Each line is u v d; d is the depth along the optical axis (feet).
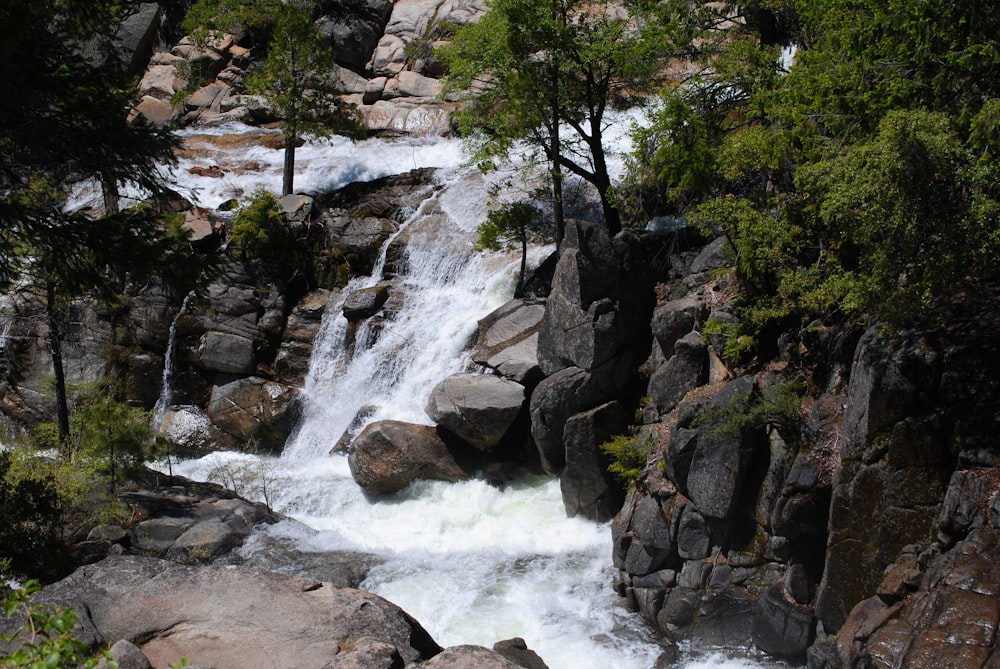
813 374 51.65
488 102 84.38
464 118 83.15
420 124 126.00
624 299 66.44
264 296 93.50
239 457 87.76
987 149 40.88
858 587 43.24
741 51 67.97
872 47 49.32
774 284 56.90
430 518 68.49
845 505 43.80
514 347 75.66
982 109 41.50
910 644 35.88
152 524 63.36
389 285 91.20
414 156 118.01
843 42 49.96
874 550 42.80
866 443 43.32
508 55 78.59
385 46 138.62
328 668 25.44
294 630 28.25
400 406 81.92
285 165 106.11
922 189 40.93
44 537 53.06
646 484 55.42
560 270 67.31
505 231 83.20
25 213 44.50
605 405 63.87
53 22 48.67
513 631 52.95
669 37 72.69
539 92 78.07
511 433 72.38
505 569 59.52
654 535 53.31
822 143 54.03
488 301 86.22
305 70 107.04
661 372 61.16
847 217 43.93
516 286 85.25
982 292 43.34
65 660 20.65
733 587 49.78
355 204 98.68
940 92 45.73
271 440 88.84
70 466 61.26
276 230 94.63
